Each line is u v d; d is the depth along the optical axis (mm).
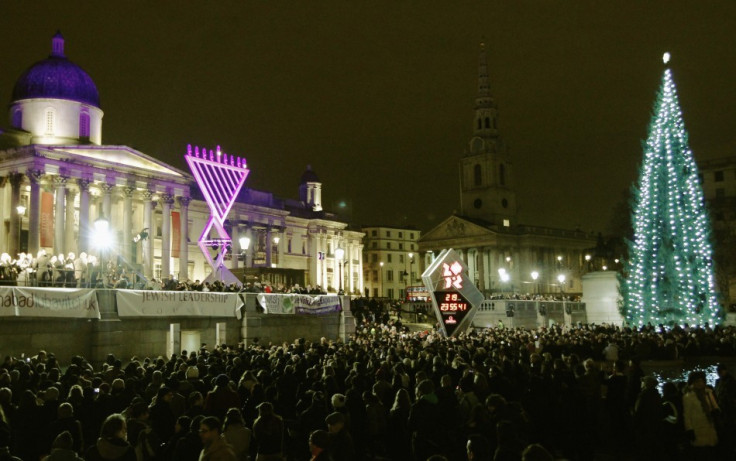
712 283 41156
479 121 140000
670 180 40688
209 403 12617
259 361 18984
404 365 18422
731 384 14352
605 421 15188
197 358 20500
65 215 57719
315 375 15703
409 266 142375
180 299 32312
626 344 30719
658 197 41344
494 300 65250
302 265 98188
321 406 11906
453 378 17188
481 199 137625
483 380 13953
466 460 11438
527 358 23609
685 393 13031
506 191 138625
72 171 55812
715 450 12703
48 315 26484
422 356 20109
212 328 34531
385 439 13336
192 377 15383
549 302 70562
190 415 11312
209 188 41562
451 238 132125
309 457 11656
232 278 41625
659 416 13258
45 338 27094
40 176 53594
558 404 14555
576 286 140000
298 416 12695
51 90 61438
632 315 44312
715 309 41000
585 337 31453
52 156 54188
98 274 39094
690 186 40969
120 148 58875
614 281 62125
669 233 41000
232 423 9969
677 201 40656
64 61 64062
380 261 136500
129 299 29875
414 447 11688
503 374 16625
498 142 139125
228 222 81500
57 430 10219
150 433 9797
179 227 73875
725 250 69000
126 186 60062
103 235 32062
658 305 41375
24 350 26328
